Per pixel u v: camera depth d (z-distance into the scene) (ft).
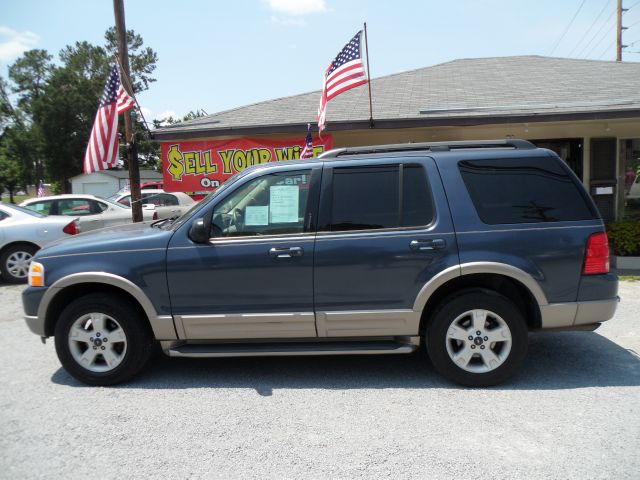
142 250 14.46
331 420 12.44
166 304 14.40
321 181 14.56
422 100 36.42
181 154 36.06
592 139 34.65
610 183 34.91
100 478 10.18
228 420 12.56
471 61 48.88
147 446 11.38
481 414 12.59
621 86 34.99
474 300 13.89
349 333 14.35
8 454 11.14
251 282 14.23
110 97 30.07
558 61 45.65
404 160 14.56
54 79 156.56
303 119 34.35
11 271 31.17
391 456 10.75
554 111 29.94
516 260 13.79
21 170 131.13
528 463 10.39
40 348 18.72
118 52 34.91
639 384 14.32
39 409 13.38
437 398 13.58
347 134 36.24
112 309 14.51
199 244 14.37
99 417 12.85
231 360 16.89
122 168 168.35
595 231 13.99
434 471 10.16
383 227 14.21
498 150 14.65
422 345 17.93
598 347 17.47
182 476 10.18
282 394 14.07
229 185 14.71
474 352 14.11
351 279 14.07
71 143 153.07
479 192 14.24
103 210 37.40
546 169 14.38
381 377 15.15
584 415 12.45
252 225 14.55
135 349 14.66
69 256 14.75
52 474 10.36
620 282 26.81
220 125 34.60
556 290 13.92
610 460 10.45
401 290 14.03
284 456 10.83
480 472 10.10
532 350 17.31
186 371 15.99
